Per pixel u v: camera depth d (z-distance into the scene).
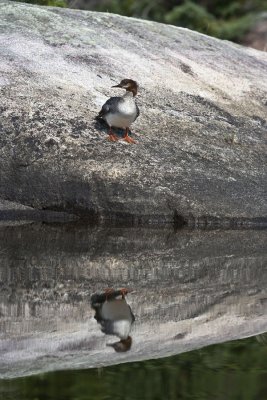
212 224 14.10
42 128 14.35
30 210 14.14
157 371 7.20
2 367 7.16
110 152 14.27
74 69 15.56
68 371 7.09
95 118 14.67
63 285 10.06
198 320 8.70
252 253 12.20
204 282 10.36
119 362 7.36
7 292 9.68
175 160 14.54
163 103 15.59
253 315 8.93
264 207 14.38
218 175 14.58
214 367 7.38
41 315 8.73
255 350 7.80
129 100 14.05
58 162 14.13
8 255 11.65
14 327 8.27
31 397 6.55
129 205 14.00
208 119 15.67
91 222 14.06
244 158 15.12
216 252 12.20
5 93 14.72
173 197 14.08
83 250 12.08
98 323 8.48
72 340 7.91
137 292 9.81
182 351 7.72
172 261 11.52
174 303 9.37
